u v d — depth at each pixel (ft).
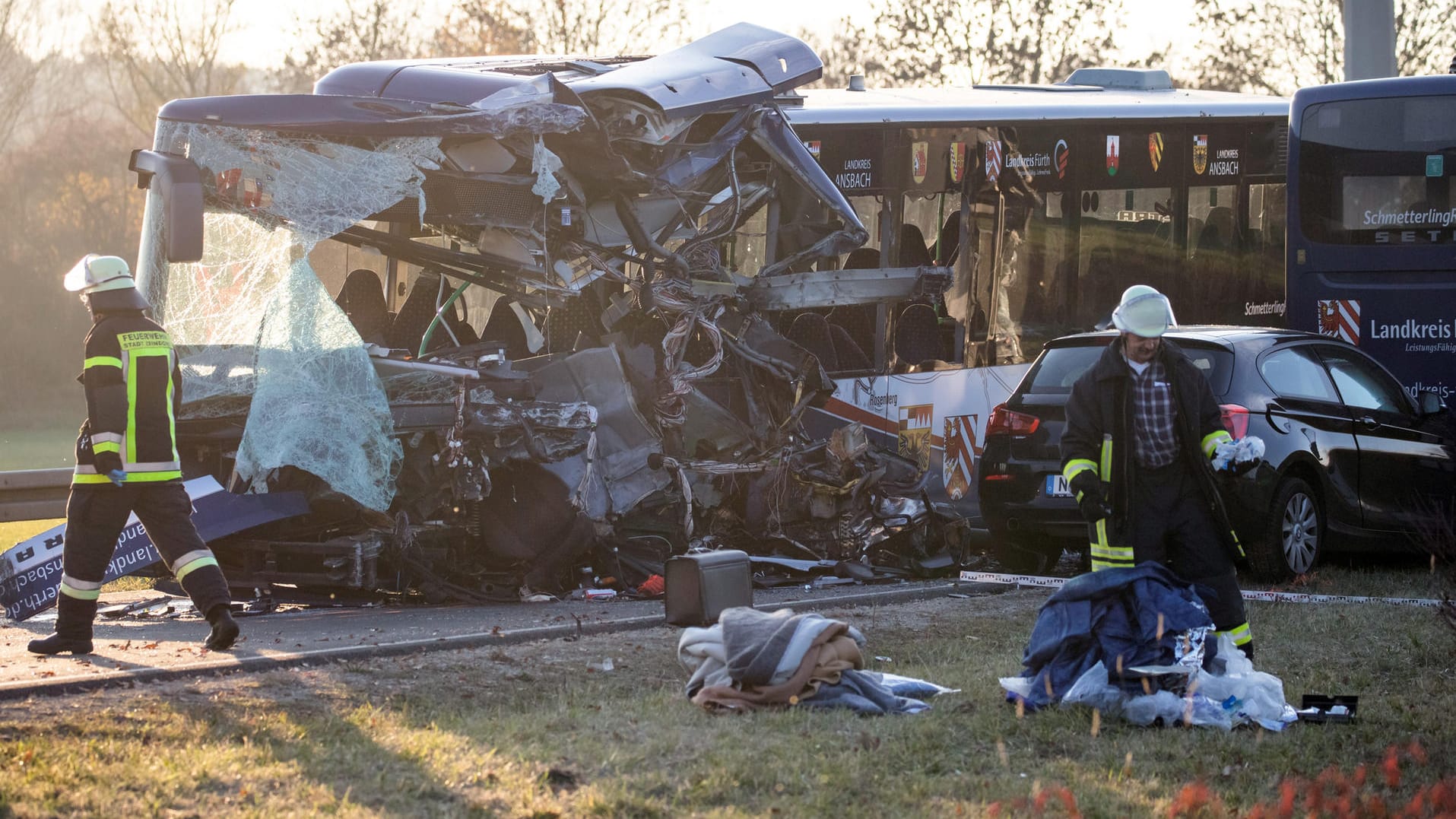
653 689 41.22
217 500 56.80
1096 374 38.96
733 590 51.49
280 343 57.88
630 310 65.31
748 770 31.68
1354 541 66.28
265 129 59.06
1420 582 63.77
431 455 58.75
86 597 44.55
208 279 59.31
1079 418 39.11
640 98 61.67
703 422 66.44
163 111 59.88
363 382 57.41
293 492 58.65
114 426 44.11
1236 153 84.99
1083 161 81.76
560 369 63.26
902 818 29.25
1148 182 83.20
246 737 33.04
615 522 63.41
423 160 59.31
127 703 36.70
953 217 79.05
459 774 31.01
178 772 29.94
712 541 66.03
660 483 63.31
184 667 40.96
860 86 88.28
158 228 59.88
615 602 59.88
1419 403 70.38
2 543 94.32
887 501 68.90
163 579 62.54
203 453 59.77
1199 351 63.98
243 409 58.90
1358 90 80.48
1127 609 38.06
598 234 62.95
